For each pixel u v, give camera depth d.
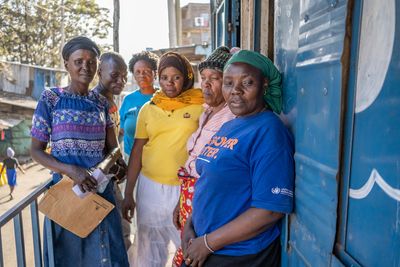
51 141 2.04
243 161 1.41
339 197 1.04
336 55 1.01
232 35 3.41
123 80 3.02
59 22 28.03
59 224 2.01
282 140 1.37
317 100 1.15
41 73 19.36
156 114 2.34
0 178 13.20
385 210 0.83
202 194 1.49
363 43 0.92
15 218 1.83
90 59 2.04
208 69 1.88
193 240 1.53
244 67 1.44
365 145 0.91
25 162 16.97
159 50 7.81
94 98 2.16
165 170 2.34
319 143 1.14
